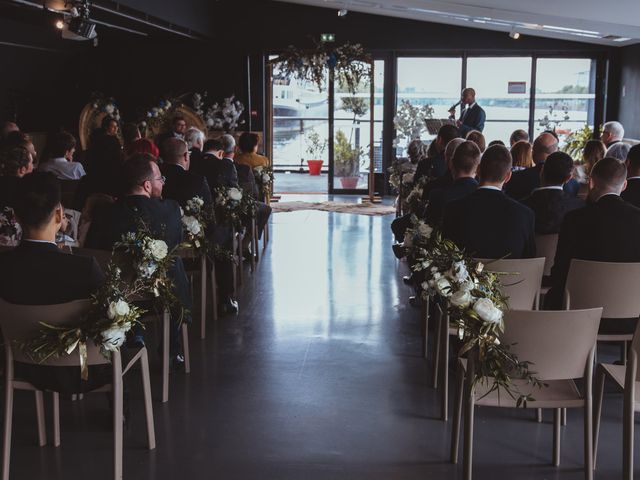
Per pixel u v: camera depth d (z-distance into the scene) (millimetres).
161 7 10016
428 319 5590
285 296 6590
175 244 4375
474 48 13148
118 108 13297
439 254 3459
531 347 3018
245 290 6793
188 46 13258
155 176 4328
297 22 13203
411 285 6953
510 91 13336
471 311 3072
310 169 16844
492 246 4051
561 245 4051
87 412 4109
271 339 5406
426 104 13453
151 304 4145
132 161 4273
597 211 3959
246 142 9023
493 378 3297
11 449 3662
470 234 4055
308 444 3746
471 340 3080
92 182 5891
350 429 3928
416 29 13156
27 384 3229
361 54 12734
